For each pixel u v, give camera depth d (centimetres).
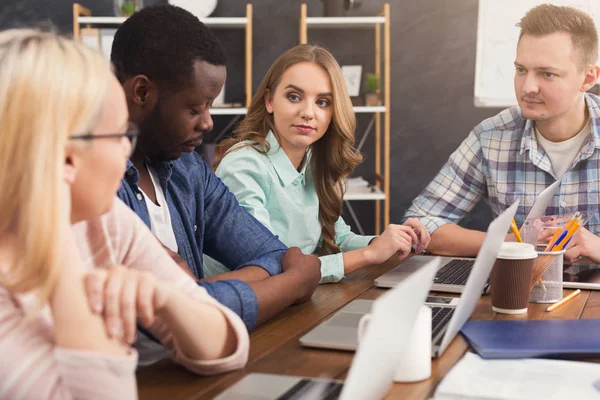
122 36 134
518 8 409
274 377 92
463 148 234
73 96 69
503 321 120
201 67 133
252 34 428
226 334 95
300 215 198
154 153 141
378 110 395
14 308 69
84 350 69
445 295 146
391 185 438
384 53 429
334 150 199
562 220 150
